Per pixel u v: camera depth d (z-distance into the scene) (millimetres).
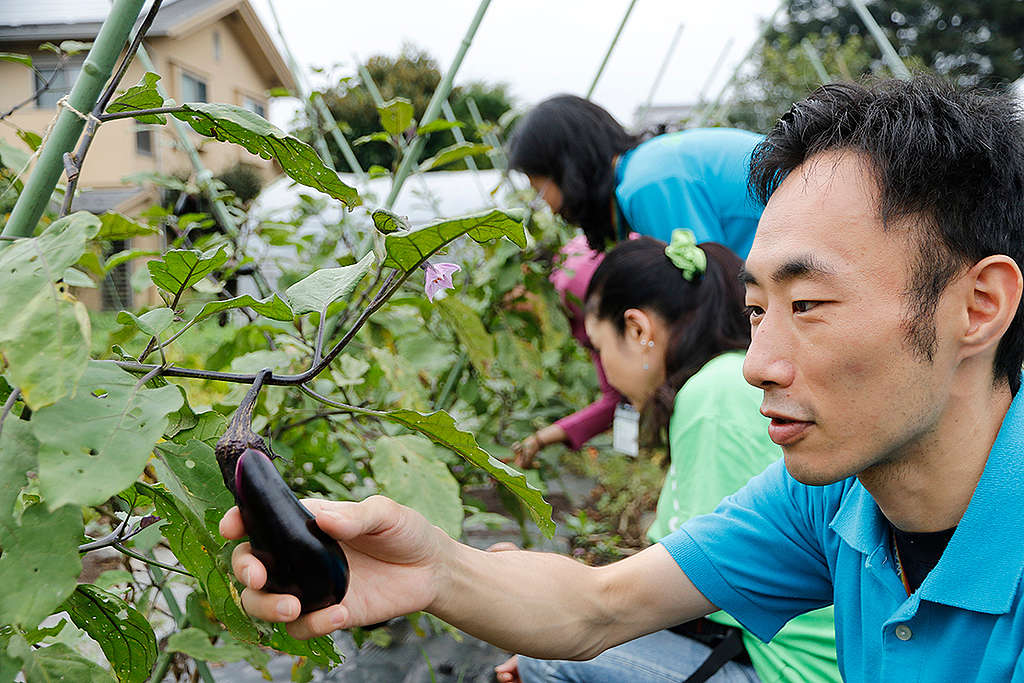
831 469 874
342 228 2598
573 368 3229
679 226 2408
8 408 710
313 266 2703
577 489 4219
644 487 3824
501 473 849
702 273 1764
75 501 608
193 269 908
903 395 839
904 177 804
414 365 2338
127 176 2271
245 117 859
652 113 13117
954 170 802
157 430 671
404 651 2637
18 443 697
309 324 2090
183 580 1692
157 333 834
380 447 1328
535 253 2742
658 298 1763
